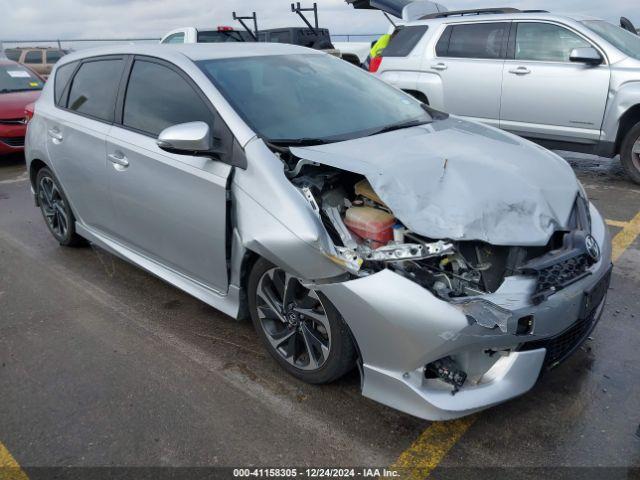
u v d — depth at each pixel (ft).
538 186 8.68
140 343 10.94
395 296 7.45
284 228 8.38
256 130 9.52
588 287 8.00
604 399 8.85
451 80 22.94
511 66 21.33
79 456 8.11
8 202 21.35
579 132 20.34
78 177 13.15
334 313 8.29
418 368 7.59
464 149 9.61
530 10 22.44
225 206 9.27
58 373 10.08
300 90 11.12
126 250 12.63
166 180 10.40
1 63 31.50
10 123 27.30
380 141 9.82
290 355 9.43
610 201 18.21
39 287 13.64
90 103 12.95
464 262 7.65
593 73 19.53
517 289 7.45
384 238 8.25
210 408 8.98
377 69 25.35
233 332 11.19
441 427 8.38
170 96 10.87
